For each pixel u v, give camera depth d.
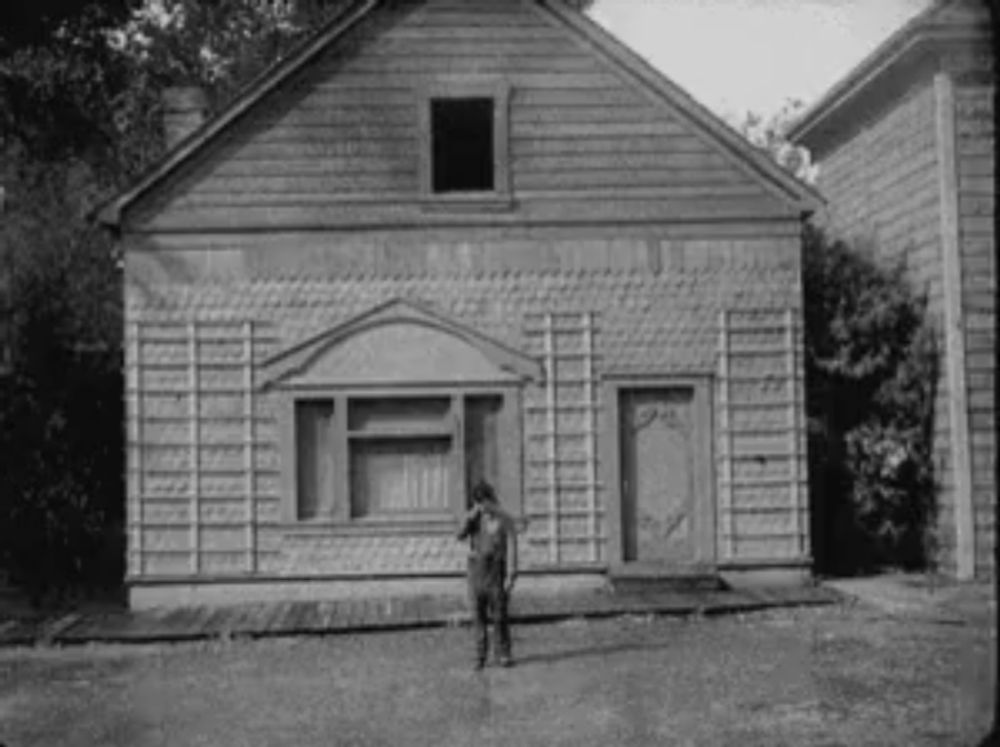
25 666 13.24
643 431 18.20
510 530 12.45
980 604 14.18
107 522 19.83
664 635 14.27
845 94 20.81
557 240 18.09
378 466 17.94
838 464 19.67
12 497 19.41
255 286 17.89
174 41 26.19
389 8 18.09
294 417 17.78
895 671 11.51
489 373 17.94
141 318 17.80
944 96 17.94
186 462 17.73
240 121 17.95
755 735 8.86
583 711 10.06
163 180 17.84
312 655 13.60
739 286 18.17
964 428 17.98
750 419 18.12
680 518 18.11
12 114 18.06
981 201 18.03
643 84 18.14
